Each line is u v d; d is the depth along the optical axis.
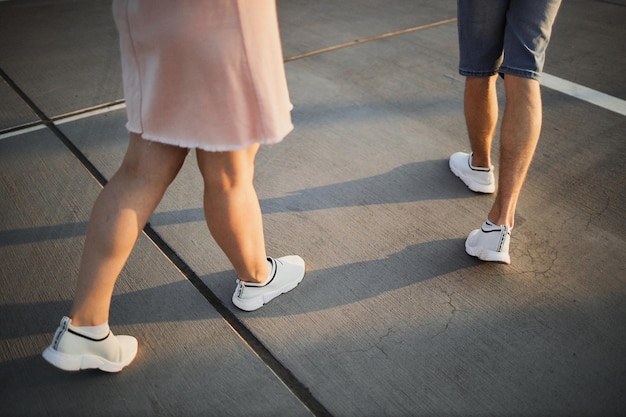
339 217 2.25
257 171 2.54
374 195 2.38
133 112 1.31
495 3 1.87
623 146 2.66
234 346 1.71
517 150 1.82
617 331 1.74
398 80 3.34
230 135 1.32
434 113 3.00
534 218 2.22
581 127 2.81
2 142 2.76
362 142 2.75
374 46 3.78
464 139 2.77
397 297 1.88
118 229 1.37
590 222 2.20
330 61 3.57
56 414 1.51
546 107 2.99
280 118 1.38
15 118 2.97
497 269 1.99
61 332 1.46
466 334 1.74
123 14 1.24
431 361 1.65
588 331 1.74
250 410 1.52
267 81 1.31
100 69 3.51
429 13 4.36
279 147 2.71
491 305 1.84
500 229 1.93
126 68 1.30
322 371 1.63
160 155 1.36
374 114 2.99
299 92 3.21
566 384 1.58
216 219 1.56
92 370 1.63
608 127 2.81
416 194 2.38
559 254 2.05
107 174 2.53
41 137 2.80
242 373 1.62
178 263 2.03
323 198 2.36
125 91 1.33
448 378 1.60
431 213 2.27
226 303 1.87
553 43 3.75
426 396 1.55
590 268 1.98
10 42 3.88
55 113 3.02
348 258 2.05
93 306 1.46
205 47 1.22
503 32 1.95
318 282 1.94
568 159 2.57
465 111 2.21
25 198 2.36
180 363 1.66
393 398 1.55
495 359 1.66
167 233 2.17
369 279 1.95
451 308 1.83
